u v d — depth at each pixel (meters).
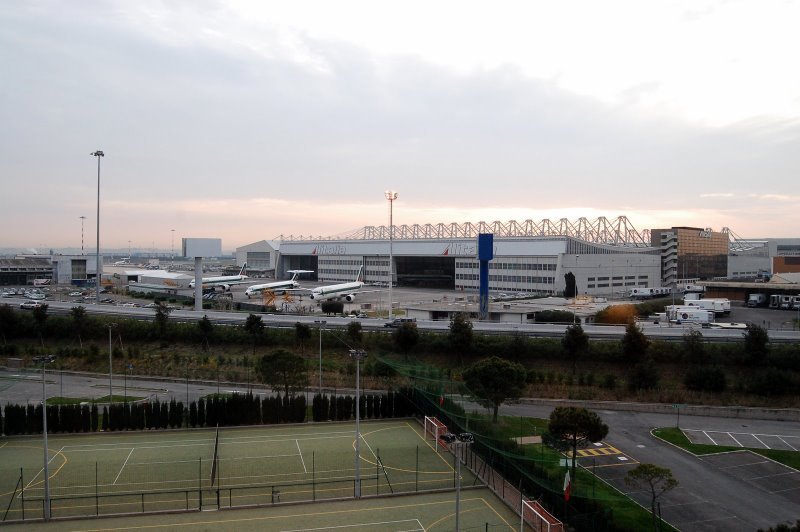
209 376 87.00
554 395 77.38
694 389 77.00
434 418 62.59
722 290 183.25
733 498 46.34
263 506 43.72
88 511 42.53
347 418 67.62
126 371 89.00
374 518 42.09
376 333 102.62
